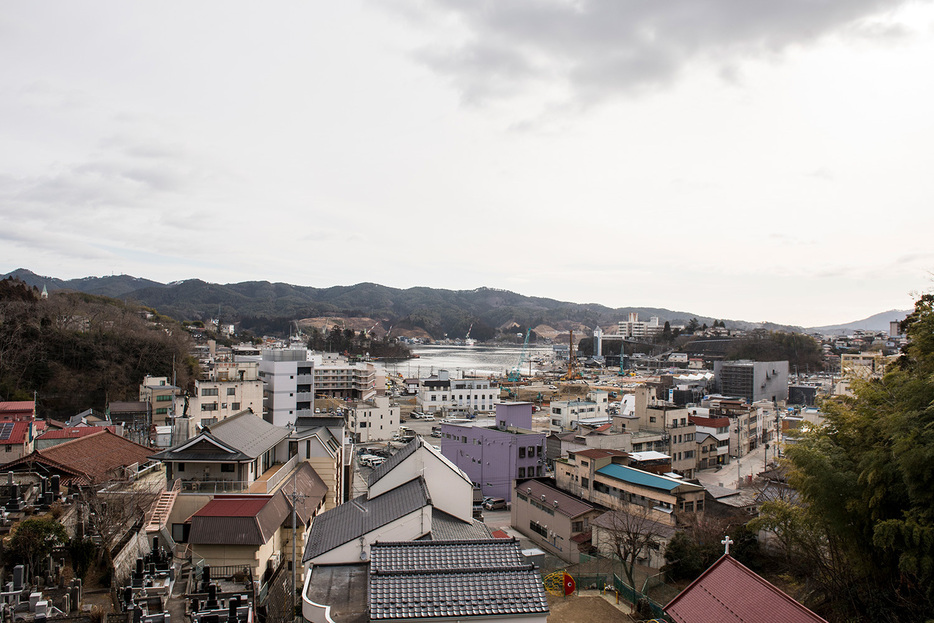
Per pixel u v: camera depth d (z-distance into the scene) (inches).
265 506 979.3
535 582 665.0
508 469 2143.2
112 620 629.6
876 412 832.3
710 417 3174.2
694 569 1213.7
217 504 979.9
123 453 1359.5
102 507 911.0
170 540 958.4
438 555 729.6
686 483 1563.7
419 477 1010.1
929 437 658.2
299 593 944.9
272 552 972.6
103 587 759.7
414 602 622.2
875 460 722.8
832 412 898.1
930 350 862.5
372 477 1066.7
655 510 1530.5
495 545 755.4
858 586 791.7
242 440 1153.4
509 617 621.6
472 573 668.7
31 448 1421.0
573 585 1116.5
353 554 818.2
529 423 2546.8
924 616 660.7
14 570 637.9
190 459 1077.1
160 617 620.1
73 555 769.6
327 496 1315.2
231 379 3134.8
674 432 2564.0
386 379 6766.7
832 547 861.2
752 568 1183.6
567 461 1930.4
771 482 1717.5
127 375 3479.3
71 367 3292.3
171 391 2866.6
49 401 3080.7
